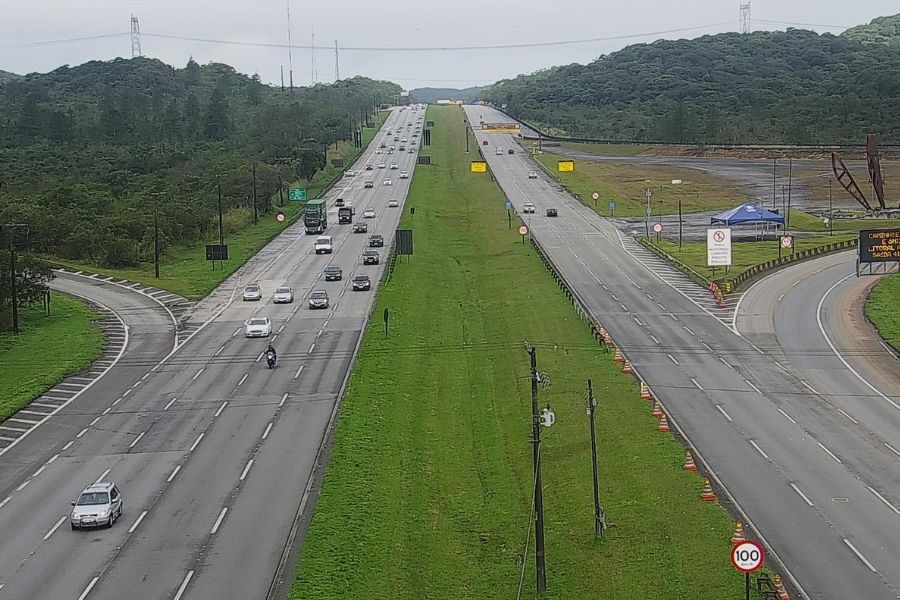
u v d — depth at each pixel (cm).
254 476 5675
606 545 4644
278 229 17062
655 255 13775
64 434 6688
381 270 13000
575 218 17600
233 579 4300
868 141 13325
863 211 17462
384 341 9050
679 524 4756
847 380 7456
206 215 16438
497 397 7394
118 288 12325
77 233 14262
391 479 5638
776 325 9406
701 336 9000
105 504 4991
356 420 6631
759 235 15350
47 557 4600
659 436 6081
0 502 5412
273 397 7394
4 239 13075
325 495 5281
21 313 10894
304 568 4369
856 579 4072
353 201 19825
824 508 4897
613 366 7869
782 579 4084
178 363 8606
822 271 12150
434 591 4300
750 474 5428
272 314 10612
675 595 4031
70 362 8638
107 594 4178
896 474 5384
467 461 6094
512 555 4691
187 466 5903
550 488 5488
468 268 13688
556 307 10338
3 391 7756
